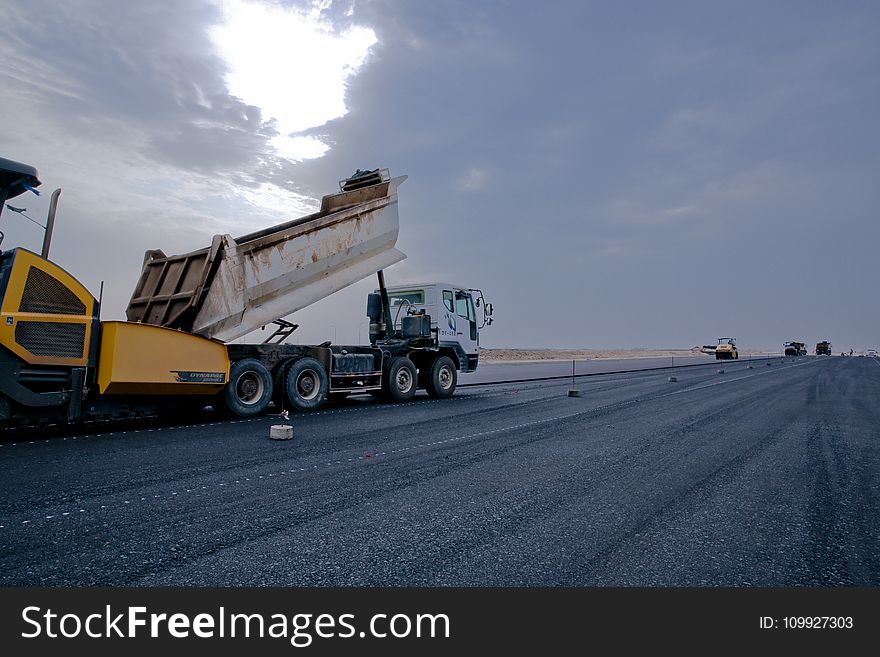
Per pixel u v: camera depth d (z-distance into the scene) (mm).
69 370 7895
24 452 6762
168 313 9961
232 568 3336
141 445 7316
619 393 16281
